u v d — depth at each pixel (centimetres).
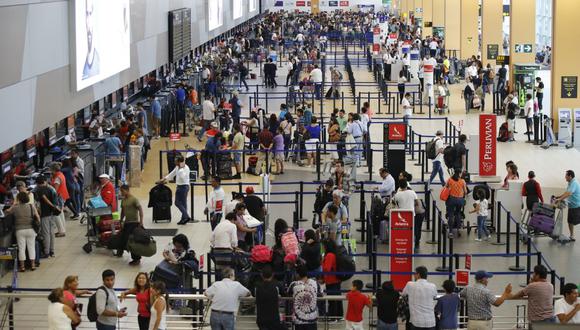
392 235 1798
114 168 2812
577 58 3831
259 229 2117
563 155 3478
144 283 1460
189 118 4056
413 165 3278
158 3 4384
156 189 2467
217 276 1803
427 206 2431
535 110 3828
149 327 1421
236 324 1683
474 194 2344
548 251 2270
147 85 4253
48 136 2783
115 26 3322
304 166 3256
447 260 2170
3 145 2109
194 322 1623
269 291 1480
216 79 4762
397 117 4319
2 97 2098
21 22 2247
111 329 1412
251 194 2139
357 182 2725
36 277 2005
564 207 2358
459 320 1647
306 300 1507
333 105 4588
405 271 1806
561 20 3841
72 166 2514
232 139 3200
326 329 1664
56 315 1336
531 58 4681
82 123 3234
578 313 1449
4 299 1816
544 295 1496
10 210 2027
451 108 4659
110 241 2142
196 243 2266
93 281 1975
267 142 3111
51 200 2150
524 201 2703
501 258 2202
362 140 3300
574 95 3841
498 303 1499
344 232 2094
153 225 2450
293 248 1761
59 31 2622
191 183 2498
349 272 1733
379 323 1491
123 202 2127
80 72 2809
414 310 1478
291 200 2752
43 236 2147
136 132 3027
